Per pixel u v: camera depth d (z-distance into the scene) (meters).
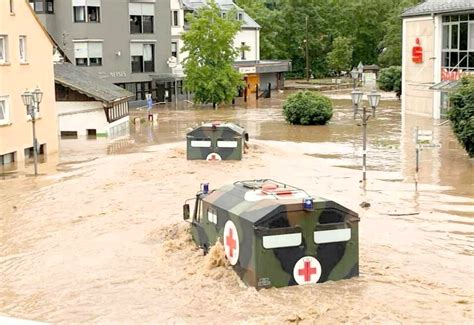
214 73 60.19
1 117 30.53
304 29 99.50
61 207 20.89
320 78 101.06
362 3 103.38
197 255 14.28
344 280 12.45
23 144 32.00
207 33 60.44
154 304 12.05
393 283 12.75
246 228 12.02
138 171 26.89
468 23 45.66
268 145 35.03
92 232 17.53
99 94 42.22
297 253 11.99
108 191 23.12
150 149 35.16
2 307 12.36
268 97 71.38
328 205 12.08
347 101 63.06
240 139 28.69
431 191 23.27
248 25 78.38
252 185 13.62
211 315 11.34
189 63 60.53
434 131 40.91
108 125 42.31
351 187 23.89
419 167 28.27
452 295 12.26
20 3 31.69
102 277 13.70
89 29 58.91
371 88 79.31
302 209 11.95
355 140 37.59
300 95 46.03
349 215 12.21
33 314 11.98
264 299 11.59
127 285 13.12
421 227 18.12
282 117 50.84
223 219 13.02
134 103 62.28
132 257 14.98
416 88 51.25
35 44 33.28
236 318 11.10
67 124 42.62
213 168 27.12
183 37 60.94
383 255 15.14
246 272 12.17
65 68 46.53
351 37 101.12
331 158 30.91
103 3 59.62
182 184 23.98
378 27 104.06
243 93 70.88
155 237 16.56
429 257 15.09
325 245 12.16
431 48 49.22
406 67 52.59
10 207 21.19
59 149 36.12
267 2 116.44
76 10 58.53
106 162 30.41
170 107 61.16
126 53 61.75
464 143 29.98
